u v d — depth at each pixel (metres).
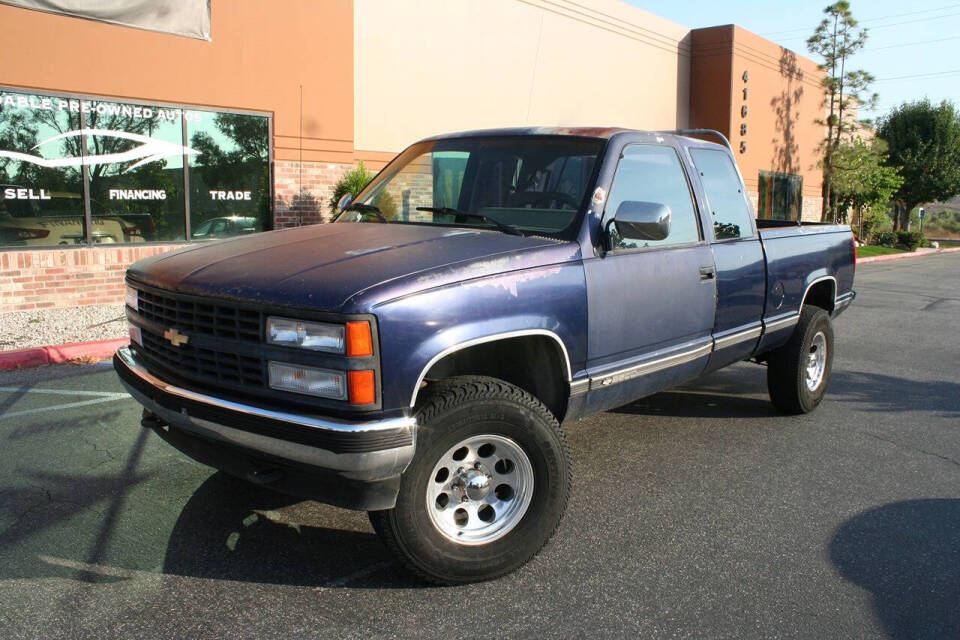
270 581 3.24
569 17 16.84
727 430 5.55
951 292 15.72
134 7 9.32
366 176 11.46
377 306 2.80
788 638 2.94
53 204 9.05
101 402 5.72
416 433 2.92
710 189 4.79
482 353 3.62
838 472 4.74
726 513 4.09
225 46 10.33
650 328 4.05
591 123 18.05
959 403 6.48
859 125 29.61
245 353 2.96
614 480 4.53
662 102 20.77
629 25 18.88
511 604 3.11
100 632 2.84
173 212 10.16
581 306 3.58
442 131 14.23
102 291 9.40
